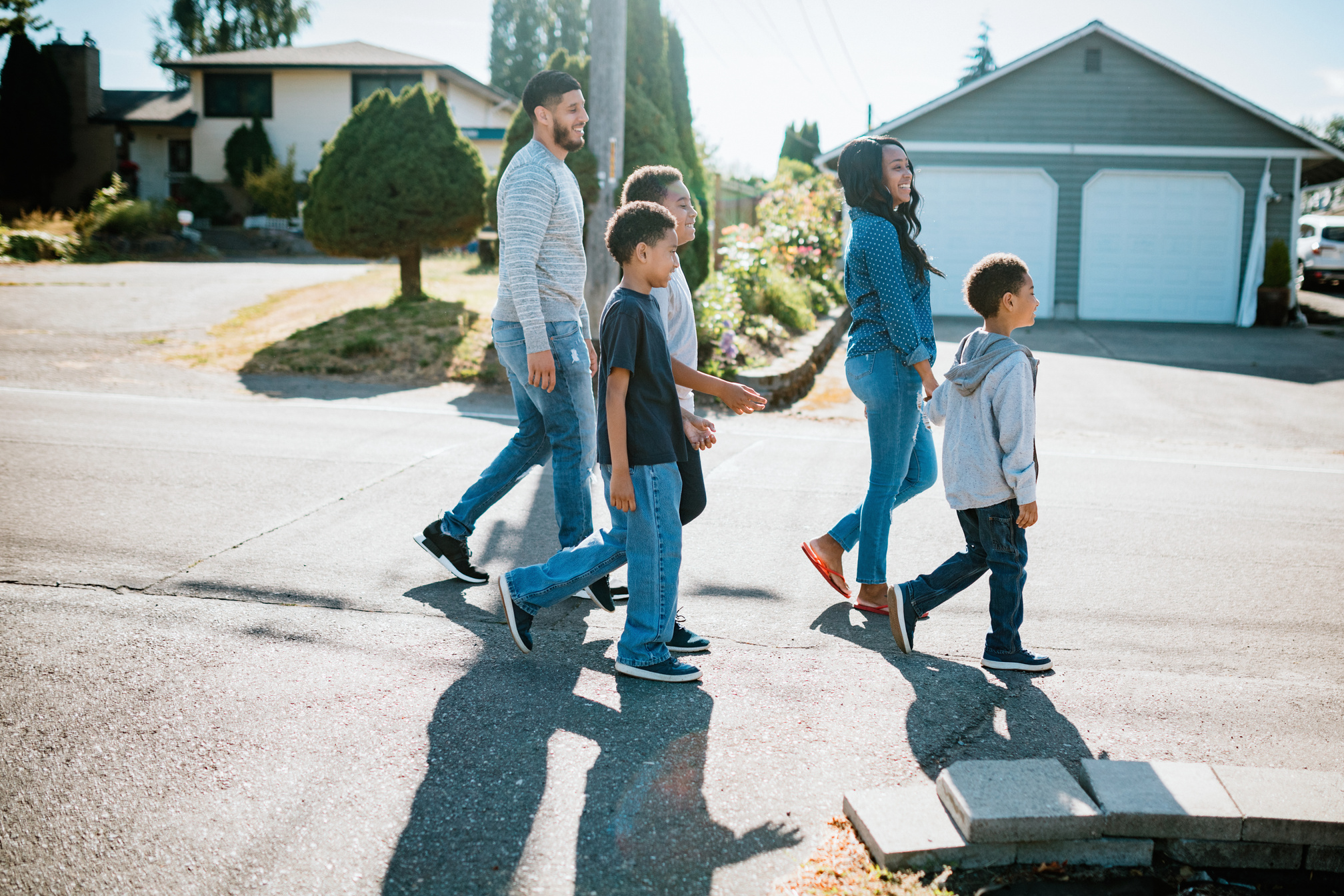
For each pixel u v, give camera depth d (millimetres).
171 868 2123
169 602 3648
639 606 3109
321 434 6746
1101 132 16422
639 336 2975
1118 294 16719
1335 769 2652
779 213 16094
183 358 9930
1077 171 16531
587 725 2809
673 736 2756
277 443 6398
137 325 11562
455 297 12945
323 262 22828
